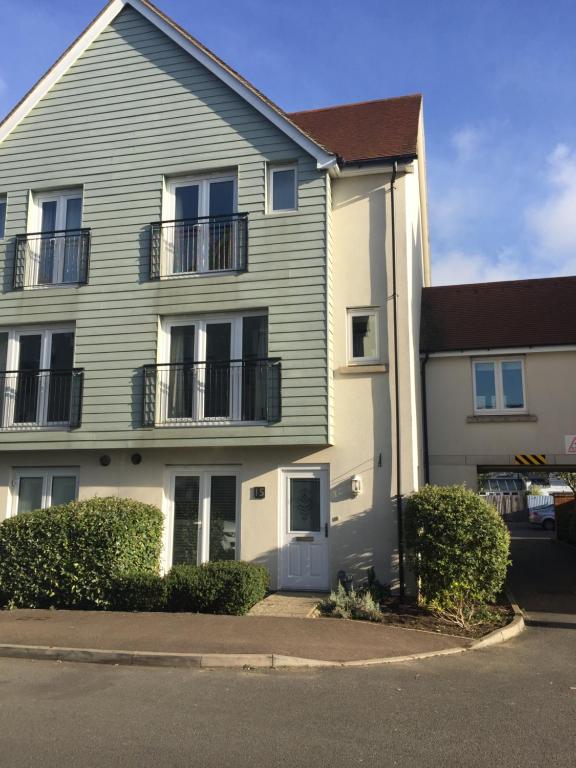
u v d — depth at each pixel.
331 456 11.41
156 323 11.91
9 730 5.20
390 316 11.66
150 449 11.98
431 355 13.98
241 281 11.63
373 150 12.53
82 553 10.02
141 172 12.44
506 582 13.90
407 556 10.65
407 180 12.27
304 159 11.79
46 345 12.62
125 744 4.91
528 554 19.88
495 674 6.93
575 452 13.25
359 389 11.52
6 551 10.26
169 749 4.81
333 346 11.71
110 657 7.32
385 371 11.47
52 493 12.55
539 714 5.64
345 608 9.40
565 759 4.67
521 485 45.78
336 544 11.16
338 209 12.15
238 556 11.52
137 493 11.95
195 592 9.49
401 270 11.73
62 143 12.93
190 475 11.93
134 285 12.10
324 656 7.30
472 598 9.77
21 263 12.74
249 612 9.53
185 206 12.40
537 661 7.53
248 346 11.70
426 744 4.93
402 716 5.55
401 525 10.87
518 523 38.62
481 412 13.77
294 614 9.40
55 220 12.98
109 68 12.96
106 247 12.35
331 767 4.52
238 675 6.80
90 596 9.87
